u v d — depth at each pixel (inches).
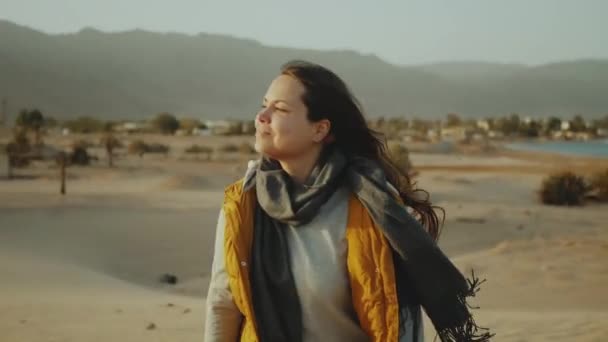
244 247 105.8
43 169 2805.1
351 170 108.3
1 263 793.6
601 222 1369.3
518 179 2591.0
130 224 1263.5
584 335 390.3
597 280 655.1
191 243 1112.2
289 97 108.7
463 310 105.3
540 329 410.6
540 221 1341.0
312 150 110.5
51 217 1299.2
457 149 5182.1
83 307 512.1
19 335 402.3
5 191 1892.2
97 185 2249.0
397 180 116.5
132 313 487.5
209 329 108.3
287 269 105.3
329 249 105.4
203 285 812.6
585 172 3014.3
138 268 918.4
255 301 105.0
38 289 649.0
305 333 105.7
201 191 2014.0
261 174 108.0
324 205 107.1
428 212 118.3
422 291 105.0
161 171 2812.5
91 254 983.6
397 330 101.9
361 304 103.7
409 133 7819.9
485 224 1270.9
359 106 114.5
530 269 714.2
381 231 104.3
